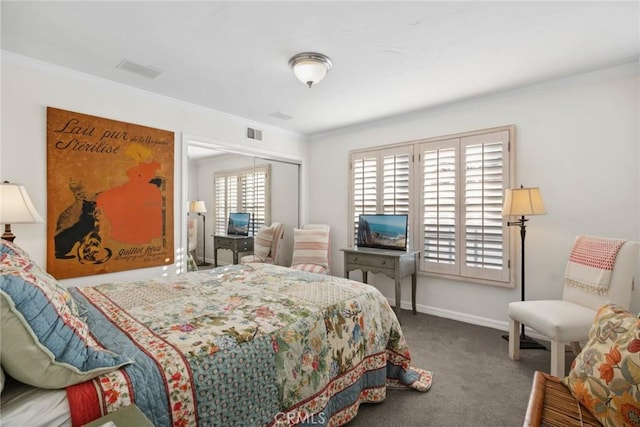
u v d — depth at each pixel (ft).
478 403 6.29
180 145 10.52
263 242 13.89
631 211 8.17
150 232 9.69
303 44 7.06
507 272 9.96
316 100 10.61
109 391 3.14
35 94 7.69
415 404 6.26
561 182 9.14
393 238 11.96
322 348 5.12
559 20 6.17
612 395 3.67
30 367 2.95
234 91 9.75
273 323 4.76
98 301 5.55
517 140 9.87
